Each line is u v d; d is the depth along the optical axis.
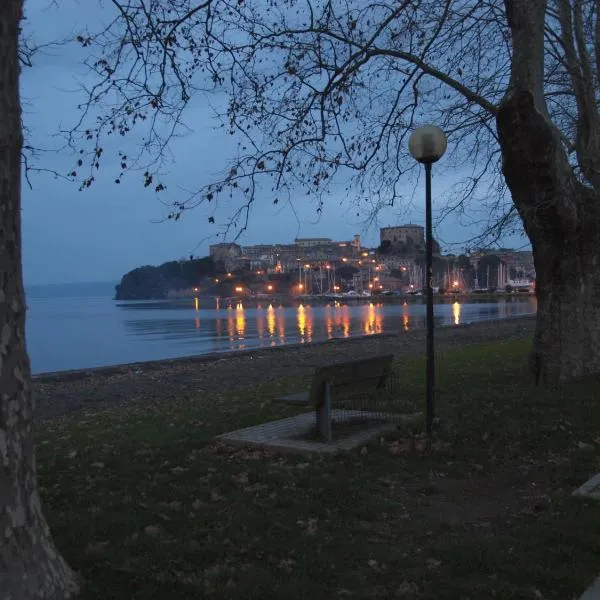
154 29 7.77
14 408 3.31
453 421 8.45
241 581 4.02
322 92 11.02
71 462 7.68
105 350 44.66
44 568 3.43
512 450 7.12
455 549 4.45
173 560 4.35
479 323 44.88
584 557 4.23
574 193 10.58
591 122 11.67
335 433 8.15
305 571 4.18
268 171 9.80
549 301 11.11
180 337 54.56
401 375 13.95
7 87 3.29
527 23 9.92
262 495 5.86
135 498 5.92
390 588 3.96
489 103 11.10
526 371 12.21
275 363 24.48
